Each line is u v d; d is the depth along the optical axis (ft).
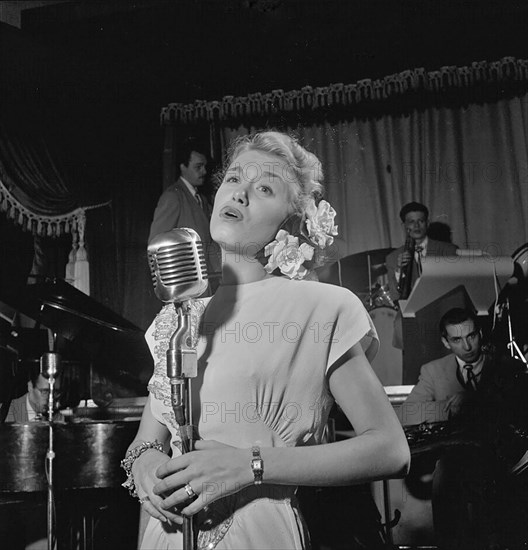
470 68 16.81
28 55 16.63
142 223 17.44
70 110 17.08
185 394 3.82
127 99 17.85
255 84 17.79
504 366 14.66
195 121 17.88
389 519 13.91
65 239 16.58
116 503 11.80
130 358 13.05
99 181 17.12
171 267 3.75
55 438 9.36
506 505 13.24
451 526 13.57
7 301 11.54
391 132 17.01
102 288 16.75
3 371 12.64
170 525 4.09
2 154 15.48
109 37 17.61
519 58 16.65
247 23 17.37
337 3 17.04
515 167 16.49
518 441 13.44
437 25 16.80
